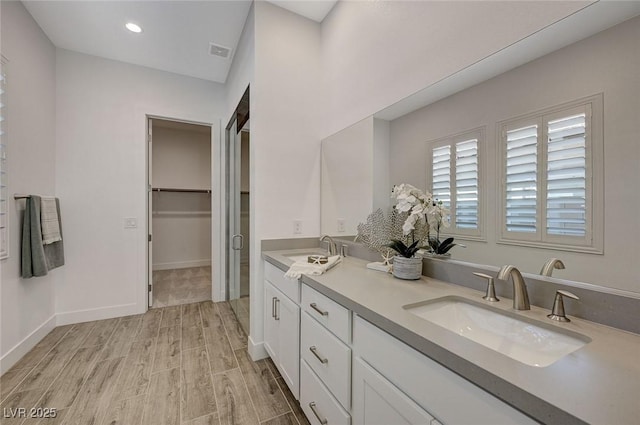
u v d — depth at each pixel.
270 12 2.19
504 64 1.07
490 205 1.13
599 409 0.47
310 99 2.35
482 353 0.65
